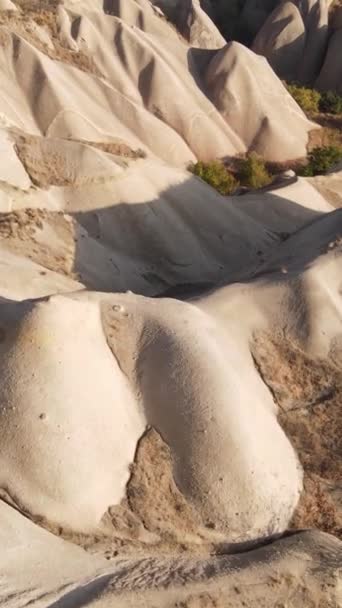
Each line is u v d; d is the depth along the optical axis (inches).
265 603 271.7
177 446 310.5
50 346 303.9
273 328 385.4
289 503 320.8
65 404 295.0
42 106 936.9
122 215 598.5
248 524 304.3
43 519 279.4
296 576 282.4
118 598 256.5
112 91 1031.6
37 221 552.7
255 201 708.0
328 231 462.3
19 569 256.8
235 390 324.2
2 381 295.4
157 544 291.3
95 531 286.0
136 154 938.1
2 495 278.5
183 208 634.8
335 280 406.9
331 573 285.3
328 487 335.0
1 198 549.6
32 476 281.0
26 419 286.5
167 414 315.9
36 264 503.2
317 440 350.9
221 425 309.1
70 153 602.9
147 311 344.8
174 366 322.0
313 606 275.6
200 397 314.0
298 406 362.3
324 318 387.9
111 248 587.5
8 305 326.3
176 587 267.6
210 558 292.5
